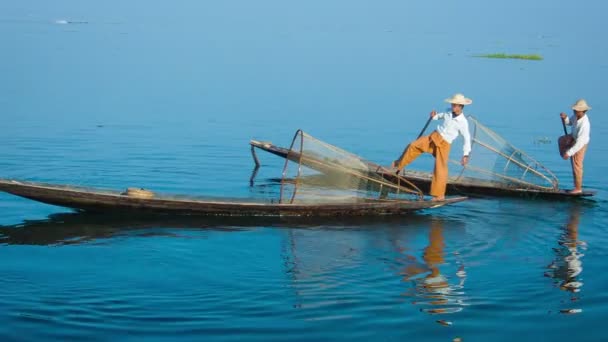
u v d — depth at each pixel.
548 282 10.05
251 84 30.62
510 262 10.89
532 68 40.94
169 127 20.91
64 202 12.27
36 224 12.12
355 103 26.66
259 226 12.41
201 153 17.86
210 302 9.19
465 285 9.91
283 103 26.08
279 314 8.87
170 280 9.90
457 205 14.22
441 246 11.59
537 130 22.44
